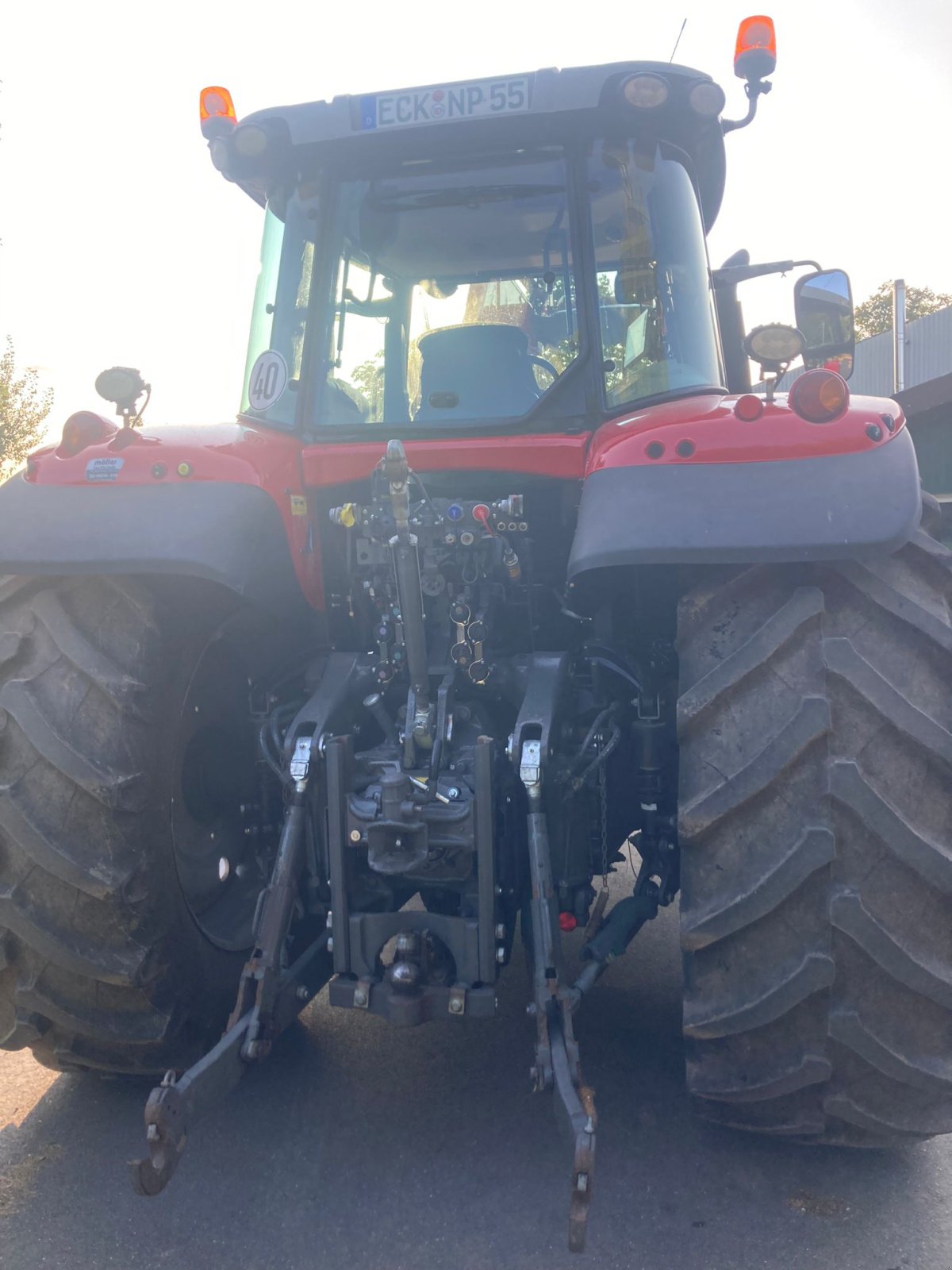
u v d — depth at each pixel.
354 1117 2.69
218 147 3.16
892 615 2.19
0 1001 2.51
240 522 2.52
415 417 3.03
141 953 2.41
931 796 2.11
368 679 2.80
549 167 2.94
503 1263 2.14
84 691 2.38
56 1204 2.33
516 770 2.44
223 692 2.85
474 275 3.00
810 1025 2.14
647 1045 3.04
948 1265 2.12
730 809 2.11
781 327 2.50
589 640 2.89
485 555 2.65
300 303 3.10
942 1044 2.15
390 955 3.04
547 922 2.25
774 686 2.16
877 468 2.21
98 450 2.64
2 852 2.37
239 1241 2.21
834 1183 2.39
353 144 2.99
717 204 3.58
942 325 21.98
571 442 2.74
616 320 2.90
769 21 3.17
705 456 2.29
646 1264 2.13
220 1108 2.72
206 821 2.83
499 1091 2.81
